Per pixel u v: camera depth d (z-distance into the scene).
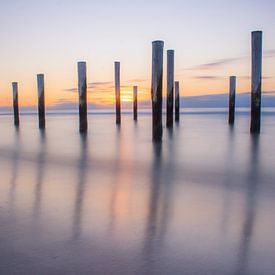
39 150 10.05
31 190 4.95
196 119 31.41
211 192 4.88
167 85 17.31
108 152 9.47
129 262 2.63
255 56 12.33
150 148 10.26
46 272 2.47
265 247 2.91
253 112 13.49
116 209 4.00
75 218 3.65
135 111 27.88
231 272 2.49
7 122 29.22
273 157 8.46
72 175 6.17
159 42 10.78
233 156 8.62
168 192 4.86
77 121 31.20
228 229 3.34
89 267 2.55
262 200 4.44
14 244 2.96
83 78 15.26
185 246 2.93
